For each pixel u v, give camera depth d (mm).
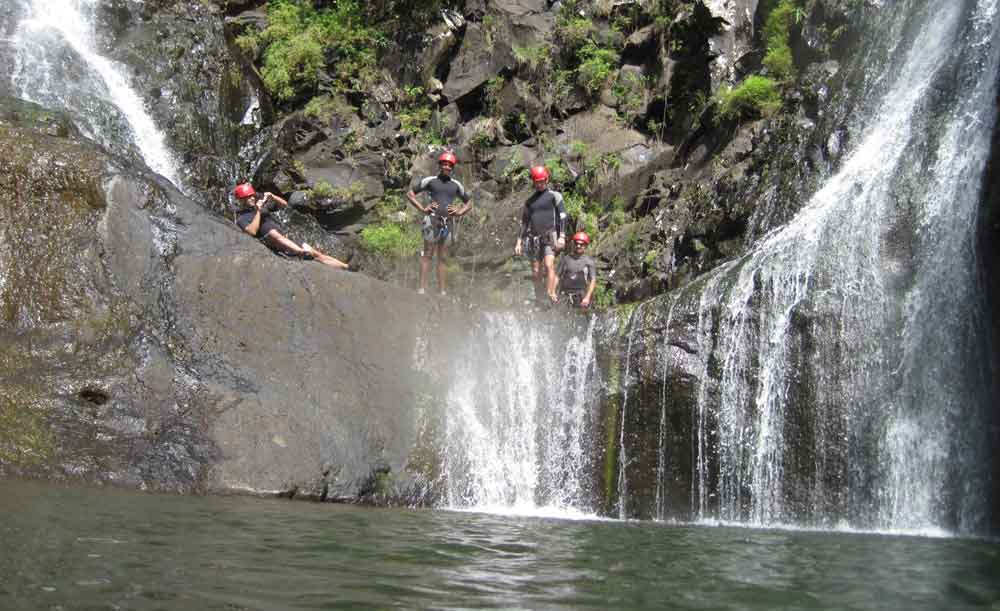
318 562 4500
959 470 8234
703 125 15031
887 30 12070
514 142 17203
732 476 9094
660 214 14109
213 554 4523
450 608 3600
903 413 8656
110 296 9109
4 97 12172
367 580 4082
